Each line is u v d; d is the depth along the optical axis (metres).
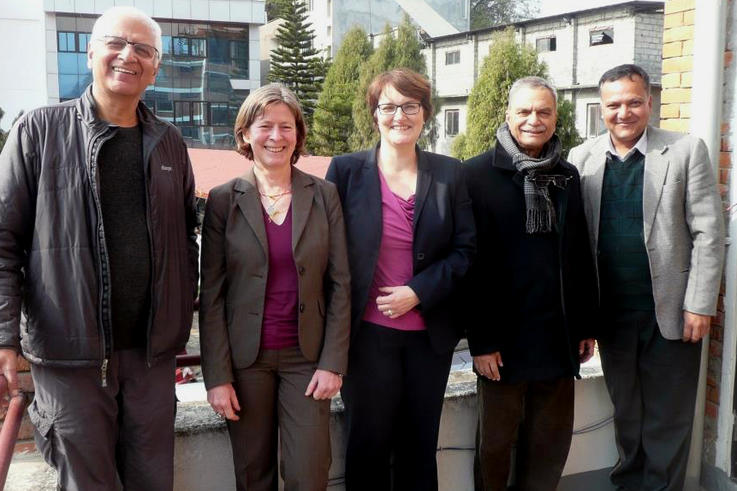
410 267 2.53
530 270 2.72
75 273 2.03
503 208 2.71
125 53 2.08
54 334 2.04
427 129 30.69
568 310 2.76
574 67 25.84
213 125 36.78
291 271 2.35
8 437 1.77
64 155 2.05
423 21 38.53
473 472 3.07
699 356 2.92
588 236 2.89
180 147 2.28
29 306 2.06
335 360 2.37
